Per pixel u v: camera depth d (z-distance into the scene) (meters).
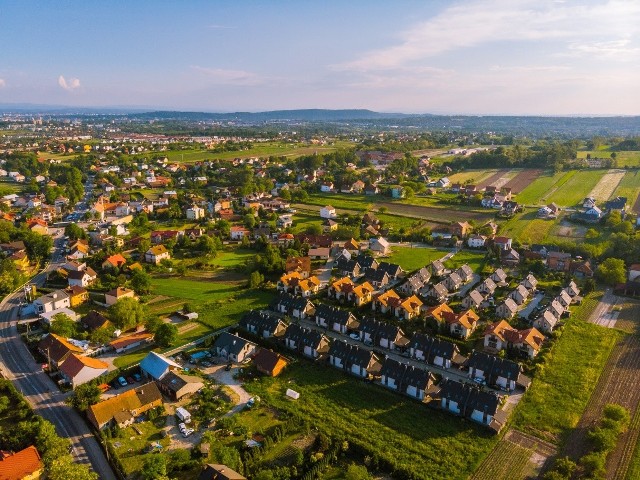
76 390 101.00
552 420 97.06
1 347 126.56
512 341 124.12
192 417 97.81
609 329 135.88
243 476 79.81
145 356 121.69
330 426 95.50
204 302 156.88
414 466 84.62
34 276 184.12
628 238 196.25
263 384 110.50
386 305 149.00
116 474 82.81
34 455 82.94
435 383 109.12
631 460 85.94
